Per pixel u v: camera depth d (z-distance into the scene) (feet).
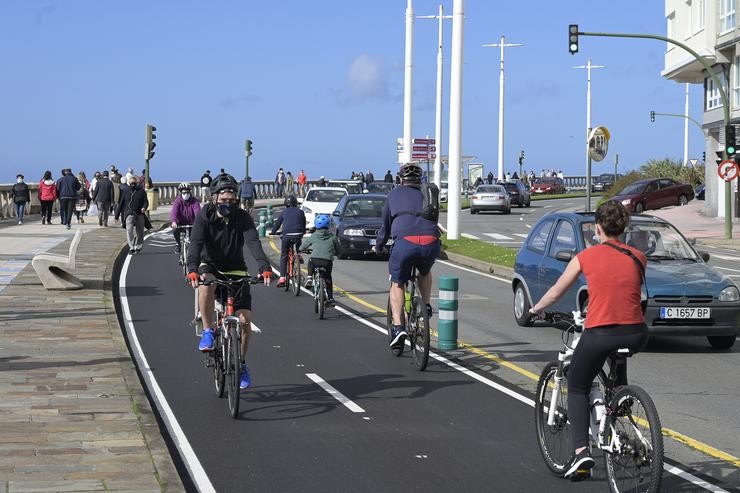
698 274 68.74
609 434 34.22
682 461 40.83
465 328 79.41
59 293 93.30
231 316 47.91
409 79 226.79
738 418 48.91
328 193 196.65
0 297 89.76
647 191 276.62
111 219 230.68
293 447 42.55
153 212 264.72
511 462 40.34
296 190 433.89
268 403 51.37
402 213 60.54
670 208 279.08
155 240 173.06
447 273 126.21
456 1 163.63
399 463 40.16
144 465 36.52
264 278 47.80
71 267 95.45
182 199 118.52
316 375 59.26
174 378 58.08
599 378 36.04
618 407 33.86
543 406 39.17
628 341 33.88
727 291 67.46
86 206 221.87
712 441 44.29
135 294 100.68
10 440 40.04
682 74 267.18
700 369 62.28
